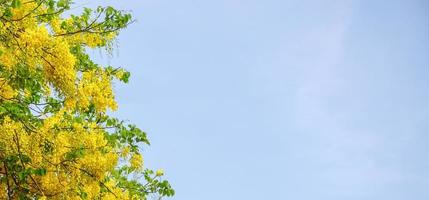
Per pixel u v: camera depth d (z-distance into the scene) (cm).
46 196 622
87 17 732
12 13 582
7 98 609
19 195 626
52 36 637
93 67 754
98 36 729
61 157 628
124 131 834
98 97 696
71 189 633
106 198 722
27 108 630
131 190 850
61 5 703
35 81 631
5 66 580
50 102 696
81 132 641
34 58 582
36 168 609
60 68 588
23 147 595
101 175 668
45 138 609
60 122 642
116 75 777
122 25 732
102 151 707
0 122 599
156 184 876
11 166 615
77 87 656
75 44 725
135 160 837
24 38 571
